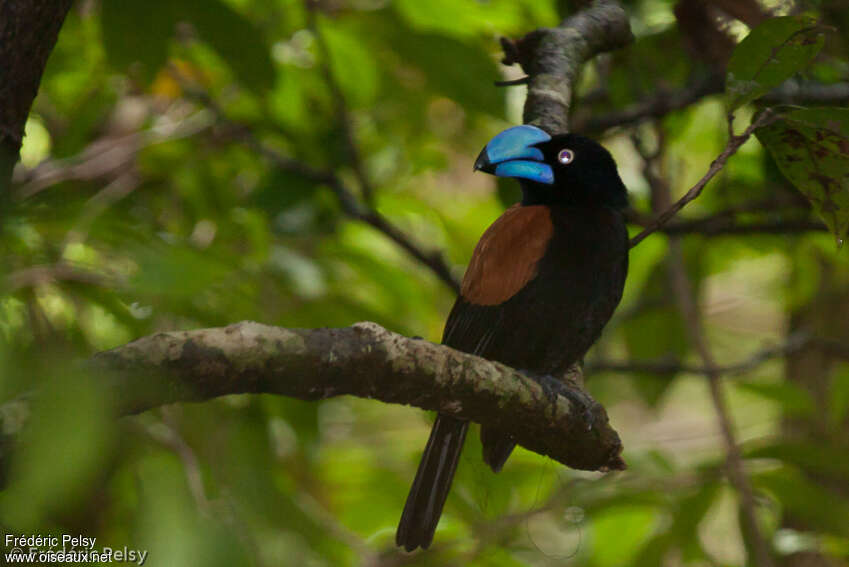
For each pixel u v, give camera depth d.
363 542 10.49
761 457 9.88
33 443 3.15
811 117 6.07
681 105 12.01
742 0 9.01
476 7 10.96
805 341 12.80
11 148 5.85
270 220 11.84
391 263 11.76
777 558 11.26
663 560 10.12
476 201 15.88
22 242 5.22
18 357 4.60
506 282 8.70
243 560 6.11
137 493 6.16
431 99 13.05
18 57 5.74
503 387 5.90
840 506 9.90
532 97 8.73
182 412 7.16
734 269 16.75
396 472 12.21
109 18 8.30
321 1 11.45
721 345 17.81
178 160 12.56
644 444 13.79
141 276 4.73
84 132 12.10
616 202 9.16
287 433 11.55
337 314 9.55
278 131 12.46
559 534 10.88
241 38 8.46
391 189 13.91
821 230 11.67
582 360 9.54
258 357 4.65
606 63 12.76
